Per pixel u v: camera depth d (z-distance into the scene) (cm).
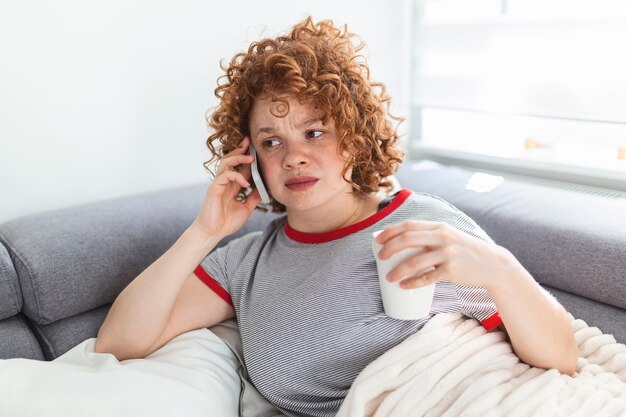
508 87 181
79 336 116
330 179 100
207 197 105
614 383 94
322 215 106
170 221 134
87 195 148
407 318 85
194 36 157
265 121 100
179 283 106
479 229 103
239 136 109
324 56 102
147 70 151
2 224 129
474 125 199
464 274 81
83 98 142
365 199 110
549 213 135
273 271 108
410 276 82
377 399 91
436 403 88
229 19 163
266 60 98
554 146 180
